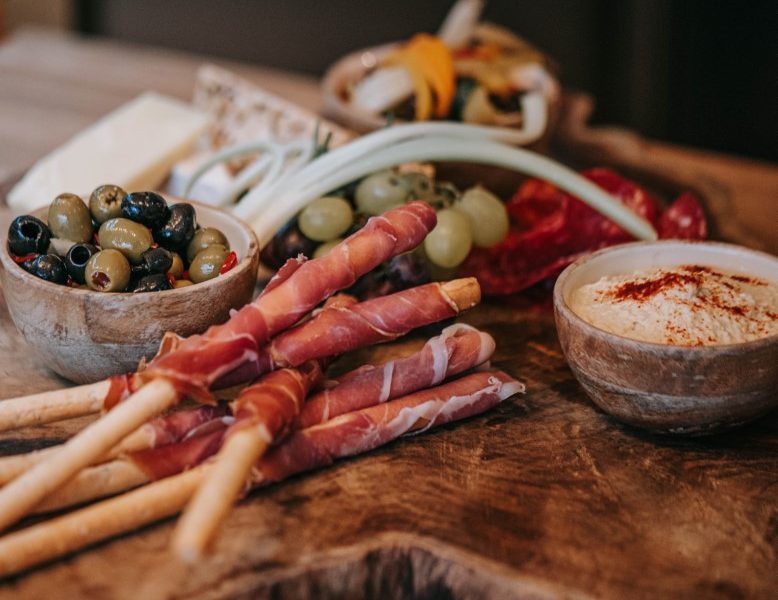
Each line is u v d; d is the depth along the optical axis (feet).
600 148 5.45
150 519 2.60
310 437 2.93
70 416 2.79
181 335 3.14
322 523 2.74
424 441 3.16
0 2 7.07
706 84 7.27
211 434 2.84
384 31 7.87
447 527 2.75
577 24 7.36
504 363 3.66
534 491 2.94
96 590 2.45
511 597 2.59
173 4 8.25
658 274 3.37
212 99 5.13
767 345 2.93
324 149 4.07
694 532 2.80
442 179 4.60
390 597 2.72
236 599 2.48
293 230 3.85
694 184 5.09
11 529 2.65
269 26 8.13
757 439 3.24
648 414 3.10
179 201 3.63
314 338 3.01
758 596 2.57
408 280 3.67
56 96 5.92
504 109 4.97
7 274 3.13
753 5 6.89
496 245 4.09
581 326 3.09
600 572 2.63
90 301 3.01
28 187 4.26
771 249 4.47
